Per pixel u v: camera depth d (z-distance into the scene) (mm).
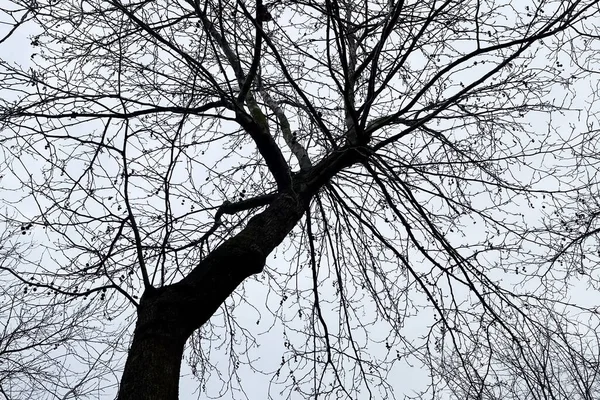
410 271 5473
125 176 3902
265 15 4562
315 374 5703
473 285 5242
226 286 3684
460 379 5531
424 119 4707
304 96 4344
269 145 4727
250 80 4707
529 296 5473
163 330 3340
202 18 4066
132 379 3109
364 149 4848
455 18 5090
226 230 5453
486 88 5250
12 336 6289
